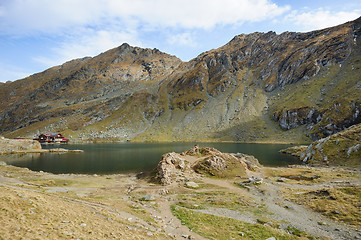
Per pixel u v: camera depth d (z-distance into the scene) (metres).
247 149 158.25
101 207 32.03
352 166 78.00
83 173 79.12
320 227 29.06
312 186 56.19
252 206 39.94
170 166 70.19
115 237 20.02
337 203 36.50
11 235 15.05
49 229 18.02
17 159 113.88
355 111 180.00
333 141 98.06
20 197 23.55
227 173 70.94
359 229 27.25
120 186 58.22
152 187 56.91
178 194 50.25
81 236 18.11
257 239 24.88
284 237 25.86
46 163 100.75
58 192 42.19
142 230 24.20
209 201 43.34
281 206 39.59
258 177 67.12
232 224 30.02
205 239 24.30
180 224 29.39
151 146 193.62
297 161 104.44
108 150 159.25
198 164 75.50
